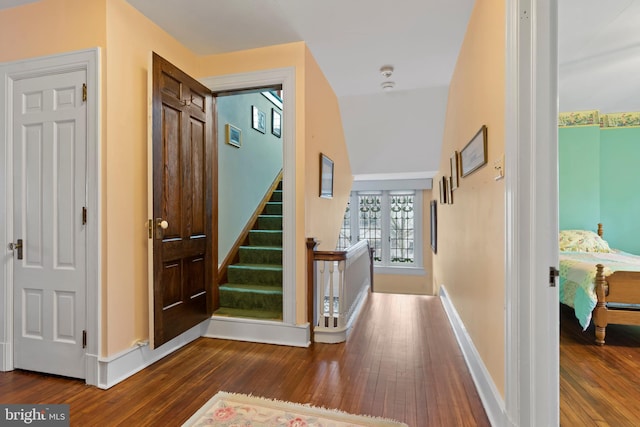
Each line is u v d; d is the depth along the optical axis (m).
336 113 3.94
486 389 1.81
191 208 2.62
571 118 4.69
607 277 2.81
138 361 2.27
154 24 2.45
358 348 2.65
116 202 2.12
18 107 2.23
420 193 6.26
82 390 2.00
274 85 2.82
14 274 2.23
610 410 1.84
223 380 2.13
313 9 2.28
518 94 1.42
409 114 4.01
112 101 2.09
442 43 2.73
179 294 2.47
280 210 4.49
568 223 4.71
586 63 3.20
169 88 2.36
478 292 2.13
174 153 2.41
